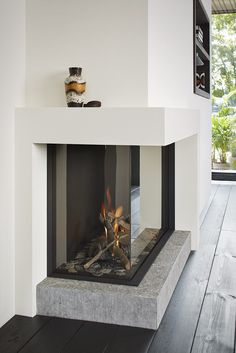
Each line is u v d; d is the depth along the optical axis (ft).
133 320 7.20
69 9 7.72
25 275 7.51
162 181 10.79
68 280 7.79
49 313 7.56
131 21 7.45
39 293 7.56
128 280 7.75
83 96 7.56
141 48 7.45
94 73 7.69
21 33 7.79
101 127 7.09
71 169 8.03
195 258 10.74
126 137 7.00
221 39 22.48
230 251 11.32
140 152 8.82
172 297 8.36
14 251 7.52
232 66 22.48
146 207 9.43
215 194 19.99
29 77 7.95
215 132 23.12
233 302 8.13
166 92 9.01
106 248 8.39
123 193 8.04
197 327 7.18
